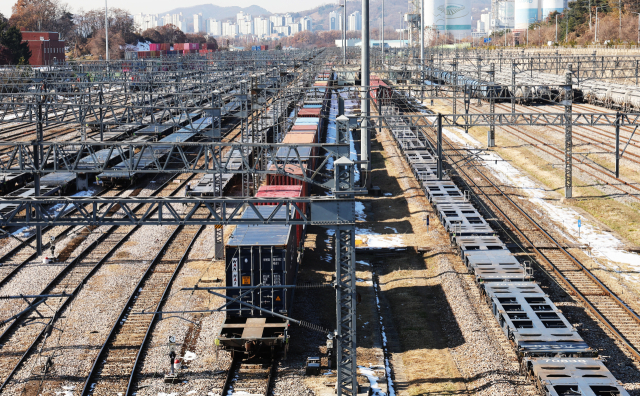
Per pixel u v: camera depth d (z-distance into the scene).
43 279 34.34
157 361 25.61
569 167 51.16
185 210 47.88
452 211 43.28
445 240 40.94
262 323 26.70
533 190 54.06
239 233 28.83
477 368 24.89
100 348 26.66
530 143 71.50
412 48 147.88
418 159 61.44
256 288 26.59
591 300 31.42
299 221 22.00
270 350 25.84
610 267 36.16
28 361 25.59
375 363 25.84
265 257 26.98
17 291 32.66
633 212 46.41
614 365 24.92
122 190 54.50
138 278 34.44
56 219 21.95
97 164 32.72
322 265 37.06
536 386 22.75
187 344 27.19
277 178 39.72
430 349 27.19
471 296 31.92
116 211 47.75
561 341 24.55
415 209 48.72
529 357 23.72
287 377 24.55
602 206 48.28
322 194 51.44
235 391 23.47
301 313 29.91
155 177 59.59
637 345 26.64
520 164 63.53
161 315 29.64
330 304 31.67
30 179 55.50
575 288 32.91
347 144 23.83
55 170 33.25
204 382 24.09
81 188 54.59
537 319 26.36
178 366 24.67
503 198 51.72
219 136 45.38
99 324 28.89
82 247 39.78
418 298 32.59
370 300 32.38
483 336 27.39
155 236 41.97
